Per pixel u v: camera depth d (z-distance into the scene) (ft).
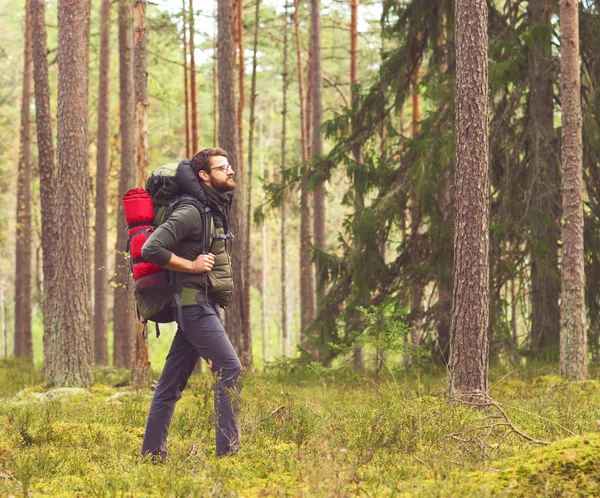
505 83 42.55
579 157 36.19
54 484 13.21
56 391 35.35
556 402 24.04
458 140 25.96
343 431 16.28
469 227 25.53
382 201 44.62
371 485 12.23
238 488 12.64
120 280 66.95
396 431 15.74
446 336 43.39
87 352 39.52
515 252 42.39
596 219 43.24
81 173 39.99
